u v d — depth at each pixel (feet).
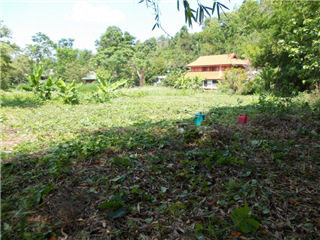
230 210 7.77
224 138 14.55
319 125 16.51
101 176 10.29
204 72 116.06
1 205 8.09
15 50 46.19
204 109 31.65
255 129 16.99
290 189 8.98
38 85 46.68
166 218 7.48
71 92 42.96
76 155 12.80
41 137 17.61
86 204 8.21
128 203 8.29
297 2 37.17
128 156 12.60
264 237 6.60
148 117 25.86
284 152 12.58
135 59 140.05
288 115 19.95
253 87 68.23
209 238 6.55
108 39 146.51
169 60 173.78
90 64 165.78
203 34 164.86
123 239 6.61
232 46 133.28
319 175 10.00
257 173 10.27
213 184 9.56
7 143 16.56
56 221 7.31
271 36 58.13
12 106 37.24
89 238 6.64
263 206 7.84
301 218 7.37
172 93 66.33
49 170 10.78
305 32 26.91
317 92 37.78
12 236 6.75
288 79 58.59
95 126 21.35
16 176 10.57
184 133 15.74
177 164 11.50
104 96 48.21
